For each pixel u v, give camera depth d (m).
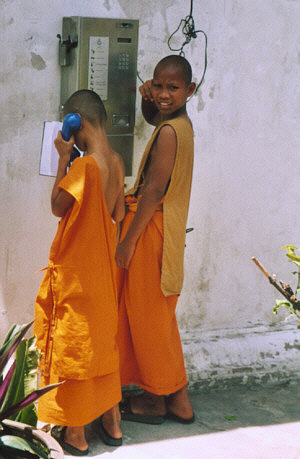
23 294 3.50
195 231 3.77
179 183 3.11
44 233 3.49
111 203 2.98
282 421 3.41
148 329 3.18
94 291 2.80
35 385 2.49
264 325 4.01
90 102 2.88
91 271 2.79
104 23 3.30
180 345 3.33
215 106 3.70
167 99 3.08
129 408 3.33
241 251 3.90
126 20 3.33
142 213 3.06
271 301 4.02
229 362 3.79
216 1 3.61
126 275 3.20
